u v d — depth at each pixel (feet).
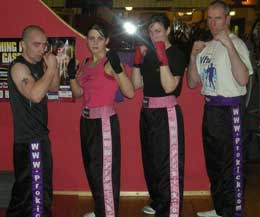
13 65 8.46
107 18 19.01
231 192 10.28
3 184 11.38
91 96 9.55
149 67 9.68
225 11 9.45
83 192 12.81
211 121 10.16
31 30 8.46
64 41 12.20
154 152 9.86
